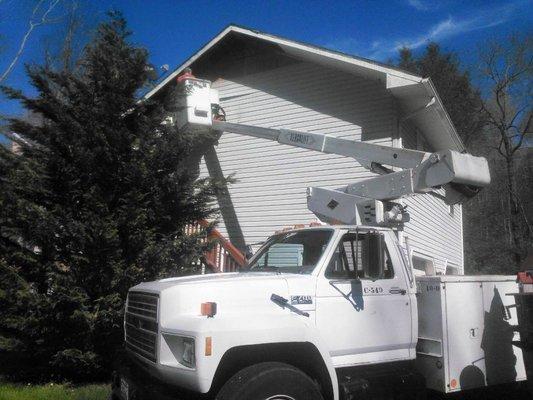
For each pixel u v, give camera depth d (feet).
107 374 24.70
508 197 108.37
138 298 16.94
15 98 26.43
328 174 38.01
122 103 26.43
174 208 27.40
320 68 40.09
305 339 14.75
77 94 26.71
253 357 14.73
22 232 23.76
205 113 38.70
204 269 30.40
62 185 25.29
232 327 13.83
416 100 35.04
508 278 20.44
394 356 17.11
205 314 14.02
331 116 38.73
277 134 30.32
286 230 20.24
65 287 22.75
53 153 24.97
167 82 43.37
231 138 43.06
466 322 18.80
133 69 27.02
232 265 30.58
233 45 44.27
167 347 14.33
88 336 23.20
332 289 16.21
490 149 112.06
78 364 23.02
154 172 26.78
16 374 25.14
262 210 40.32
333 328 15.89
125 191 26.08
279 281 15.67
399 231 19.62
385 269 17.63
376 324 16.72
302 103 40.34
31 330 22.86
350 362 16.14
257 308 15.03
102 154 24.98
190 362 13.56
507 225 106.22
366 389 15.96
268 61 42.86
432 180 18.74
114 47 27.37
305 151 39.32
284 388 13.79
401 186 19.80
